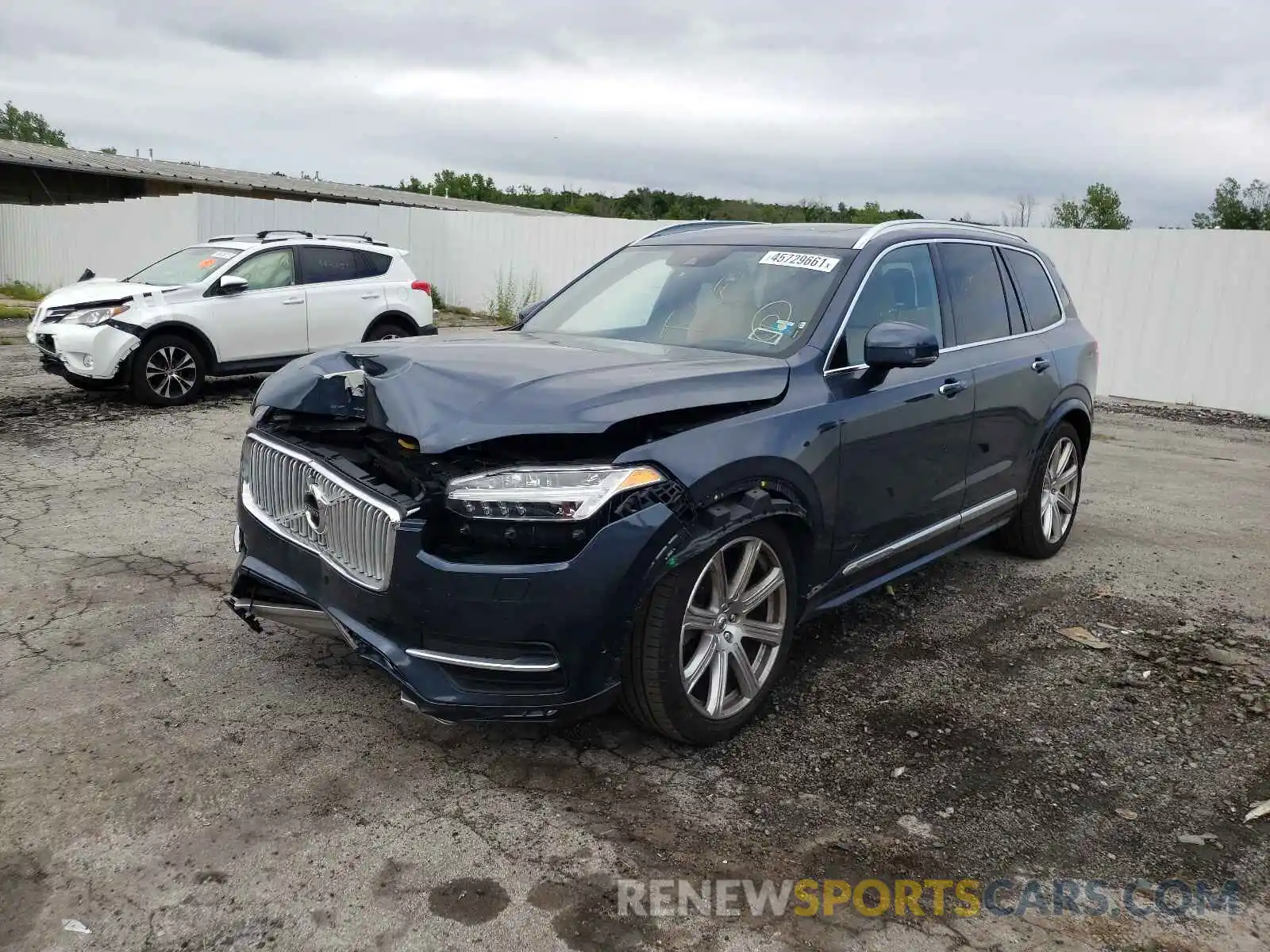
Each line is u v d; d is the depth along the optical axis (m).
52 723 3.46
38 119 88.06
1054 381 5.37
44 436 8.32
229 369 10.49
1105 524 6.61
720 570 3.34
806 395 3.66
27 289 22.50
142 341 9.70
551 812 3.03
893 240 4.40
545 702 2.99
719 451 3.24
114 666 3.92
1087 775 3.35
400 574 2.96
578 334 4.43
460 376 3.23
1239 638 4.59
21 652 4.03
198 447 8.08
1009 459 5.06
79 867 2.69
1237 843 2.98
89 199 27.16
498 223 20.00
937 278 4.67
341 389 3.38
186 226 17.88
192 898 2.58
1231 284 12.09
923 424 4.22
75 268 21.67
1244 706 3.88
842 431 3.75
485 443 3.04
